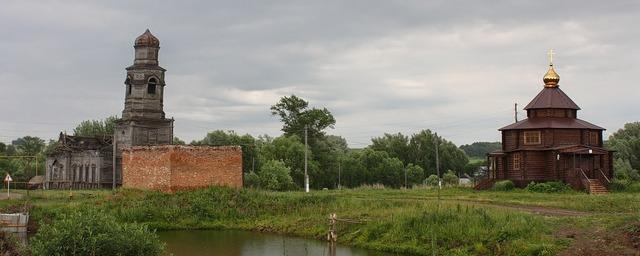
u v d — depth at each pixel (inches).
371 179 4613.7
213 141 4315.9
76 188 3235.7
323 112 4680.1
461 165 5689.0
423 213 1705.2
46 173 3602.4
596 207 1825.8
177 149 2288.4
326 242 1792.6
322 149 4581.7
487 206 1857.8
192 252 1659.7
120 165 3083.2
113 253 1092.5
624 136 4404.5
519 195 2300.7
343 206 2080.5
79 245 1076.5
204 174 2337.6
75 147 3329.2
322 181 4480.8
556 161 2706.7
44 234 1114.1
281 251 1663.4
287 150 4106.8
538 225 1483.8
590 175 2679.6
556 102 2910.9
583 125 2847.0
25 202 2076.8
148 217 2114.9
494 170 2942.9
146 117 3009.4
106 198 2251.5
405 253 1577.3
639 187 2522.1
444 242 1540.4
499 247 1411.2
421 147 5556.1
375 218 1822.1
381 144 5541.3
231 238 1897.1
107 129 5147.6
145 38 3029.0
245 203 2224.4
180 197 2237.9
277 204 2203.5
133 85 3014.3
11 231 1744.6
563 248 1331.2
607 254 1269.7
